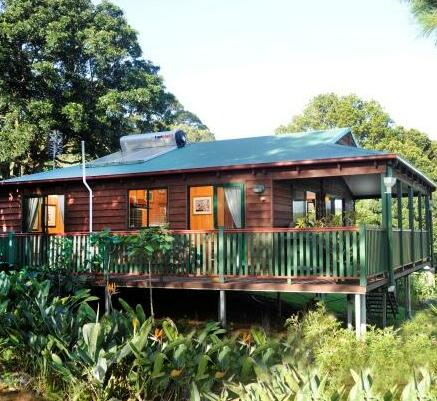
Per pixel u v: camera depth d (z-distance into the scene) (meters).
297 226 14.56
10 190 18.52
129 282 13.23
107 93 30.53
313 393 4.70
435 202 34.75
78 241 14.05
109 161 18.67
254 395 5.27
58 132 27.69
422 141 44.00
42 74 28.70
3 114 30.30
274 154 15.53
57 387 7.80
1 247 15.20
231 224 15.23
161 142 19.94
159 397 6.92
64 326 8.00
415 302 20.92
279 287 11.95
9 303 9.96
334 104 46.19
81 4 31.84
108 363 6.77
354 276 11.38
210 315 13.92
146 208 16.28
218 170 14.86
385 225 13.29
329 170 13.80
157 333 7.13
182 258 12.97
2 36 28.38
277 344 7.01
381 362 9.53
